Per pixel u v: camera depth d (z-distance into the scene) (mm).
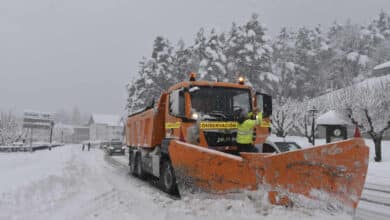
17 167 14531
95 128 117312
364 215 6664
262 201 5469
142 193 8617
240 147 7965
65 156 25922
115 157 29078
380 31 74500
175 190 8195
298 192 5293
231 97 8461
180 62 48125
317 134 36406
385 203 8008
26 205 6746
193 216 5602
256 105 8711
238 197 5758
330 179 5195
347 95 23125
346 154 5176
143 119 11742
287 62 54812
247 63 38469
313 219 5023
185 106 7949
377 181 12625
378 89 22562
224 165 6016
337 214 5090
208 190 6223
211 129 7770
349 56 58500
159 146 9875
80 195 8141
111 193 8500
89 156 29547
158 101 10047
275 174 5449
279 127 32719
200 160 6418
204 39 45594
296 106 33188
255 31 40625
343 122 22781
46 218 5887
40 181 9758
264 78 39125
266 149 8594
